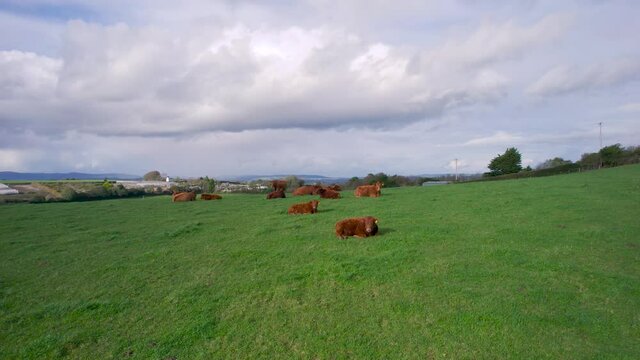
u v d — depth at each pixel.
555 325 7.66
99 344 7.54
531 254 11.26
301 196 27.95
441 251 11.69
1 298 9.56
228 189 51.94
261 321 8.07
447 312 8.09
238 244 13.47
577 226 14.30
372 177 59.69
